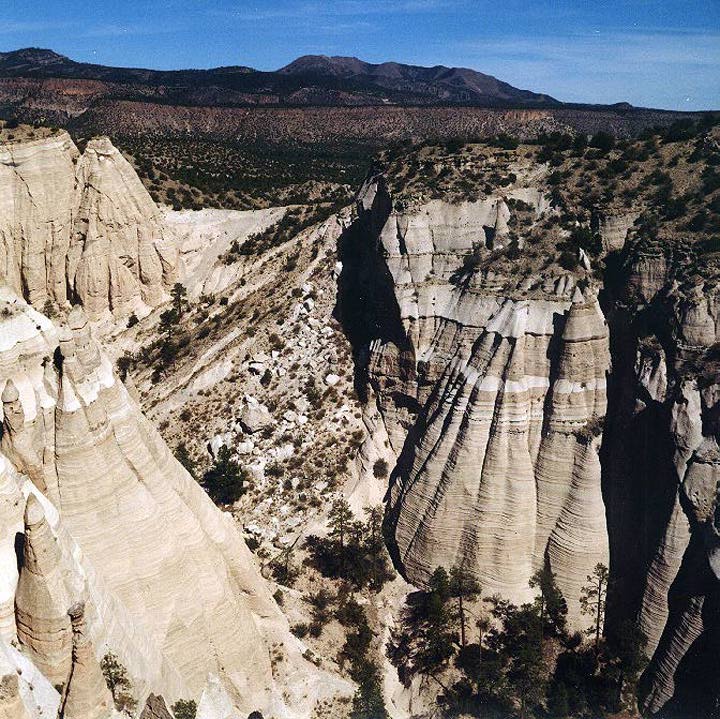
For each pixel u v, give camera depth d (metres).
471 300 48.03
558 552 42.94
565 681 40.81
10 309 28.22
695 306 39.69
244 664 32.62
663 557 38.81
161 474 31.42
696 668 36.91
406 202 52.50
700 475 37.78
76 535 28.30
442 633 41.88
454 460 44.34
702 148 51.47
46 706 22.66
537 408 43.56
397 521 47.47
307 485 52.06
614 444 43.53
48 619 22.95
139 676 26.42
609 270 47.88
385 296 53.09
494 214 51.34
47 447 27.84
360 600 44.97
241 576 35.59
